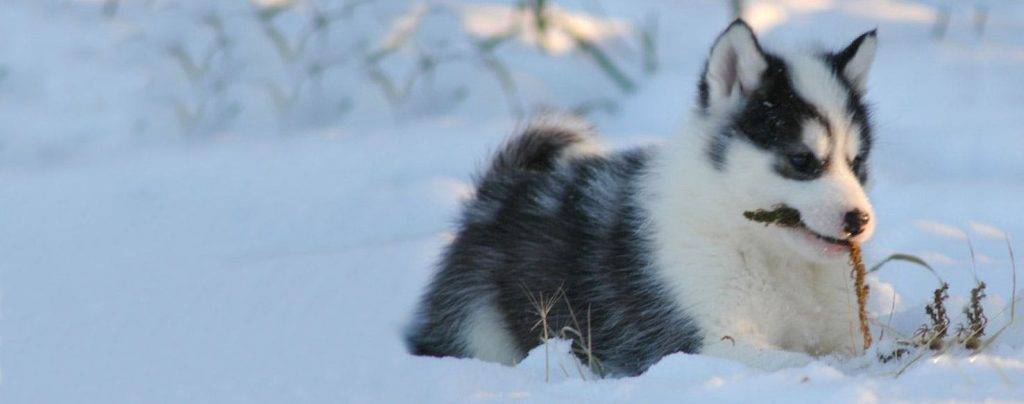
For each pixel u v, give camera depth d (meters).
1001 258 10.57
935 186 12.51
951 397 6.55
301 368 8.26
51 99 16.91
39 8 18.89
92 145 15.92
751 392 6.79
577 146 10.20
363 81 16.86
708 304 8.26
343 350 8.67
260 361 8.48
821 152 8.05
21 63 17.61
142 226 12.47
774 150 8.12
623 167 9.25
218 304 9.97
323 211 12.69
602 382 7.34
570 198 9.25
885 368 7.77
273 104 16.70
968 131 14.01
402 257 11.06
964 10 18.64
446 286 9.53
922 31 17.56
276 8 17.88
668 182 8.60
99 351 8.84
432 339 9.50
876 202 12.19
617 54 17.22
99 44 17.91
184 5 18.62
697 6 18.48
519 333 9.12
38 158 15.59
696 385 7.01
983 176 13.20
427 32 17.59
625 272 8.62
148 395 7.88
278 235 12.02
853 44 8.67
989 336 8.44
